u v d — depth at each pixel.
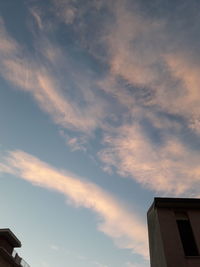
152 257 12.59
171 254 10.27
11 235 22.50
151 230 13.03
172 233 11.09
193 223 11.66
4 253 20.88
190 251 10.68
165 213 12.05
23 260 23.91
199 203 12.45
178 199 12.52
